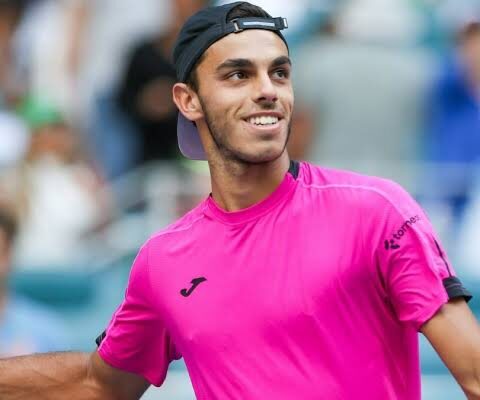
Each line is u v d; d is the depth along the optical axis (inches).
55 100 1033.5
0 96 1036.5
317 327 446.9
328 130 981.8
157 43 1006.4
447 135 988.6
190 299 465.1
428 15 1043.3
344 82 981.2
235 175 464.4
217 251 464.8
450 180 972.6
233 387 458.0
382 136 983.0
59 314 936.3
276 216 460.4
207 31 463.2
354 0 1022.4
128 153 1002.7
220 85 459.5
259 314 452.4
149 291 481.4
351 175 466.9
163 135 999.6
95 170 994.7
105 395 522.0
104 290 954.7
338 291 446.9
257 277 455.2
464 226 964.0
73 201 966.4
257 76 454.9
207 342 461.4
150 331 499.8
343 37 1007.6
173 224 483.5
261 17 463.5
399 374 457.1
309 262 450.0
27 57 1071.0
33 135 975.0
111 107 1013.8
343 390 447.8
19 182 954.1
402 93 986.1
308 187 465.1
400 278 445.1
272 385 451.5
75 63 1067.3
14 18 1067.3
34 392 525.7
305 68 992.9
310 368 448.5
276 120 456.1
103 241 966.4
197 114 474.0
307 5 1038.4
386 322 453.7
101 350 511.8
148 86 999.6
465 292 443.8
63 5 1088.2
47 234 956.6
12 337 772.6
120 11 1082.1
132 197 980.6
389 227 446.9
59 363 524.4
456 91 989.8
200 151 499.8
